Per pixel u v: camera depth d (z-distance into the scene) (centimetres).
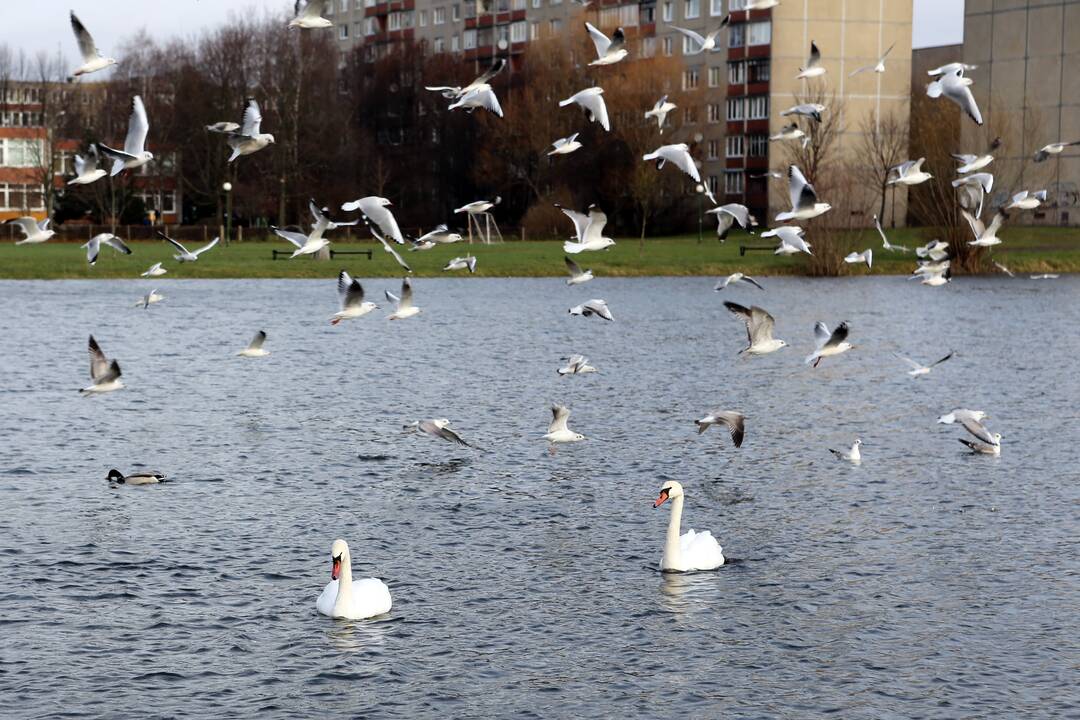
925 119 10075
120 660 2014
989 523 2756
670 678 1981
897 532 2692
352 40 18562
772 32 12938
